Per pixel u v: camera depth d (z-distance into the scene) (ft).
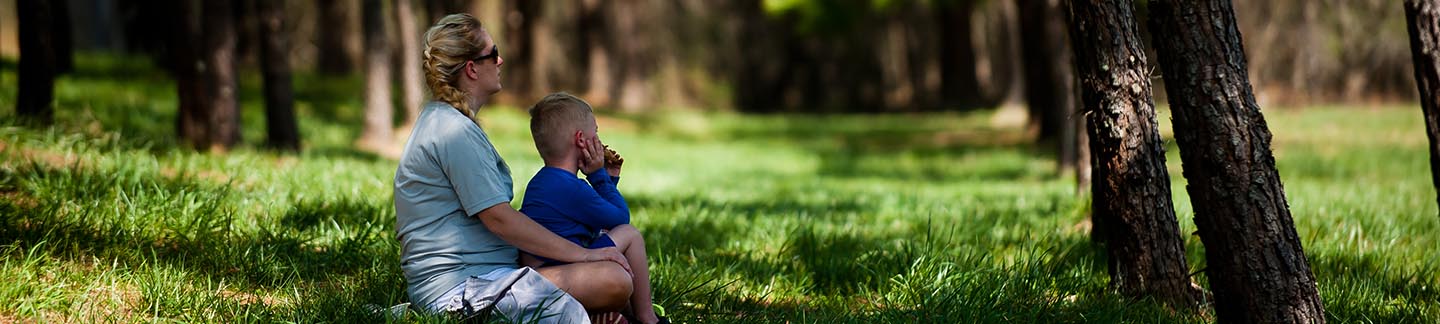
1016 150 104.88
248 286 24.02
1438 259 31.42
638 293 20.52
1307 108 149.38
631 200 51.19
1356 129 114.21
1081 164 48.16
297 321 20.29
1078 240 33.47
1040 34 110.32
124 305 21.75
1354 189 55.47
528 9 158.61
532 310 18.99
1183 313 24.21
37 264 23.22
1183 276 24.91
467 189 18.72
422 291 19.61
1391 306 25.70
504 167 19.72
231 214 28.58
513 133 112.37
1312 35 150.82
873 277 28.14
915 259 27.68
